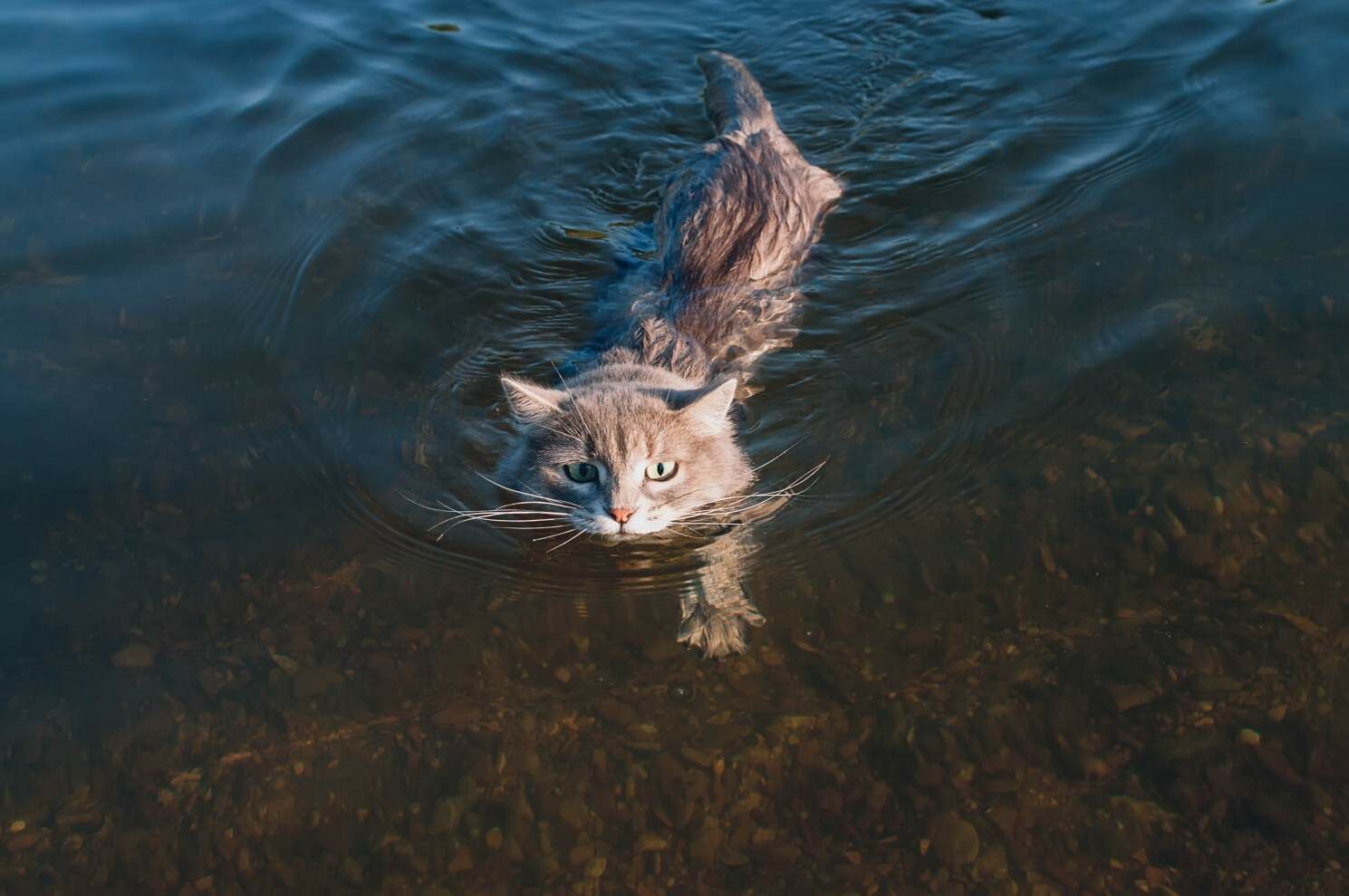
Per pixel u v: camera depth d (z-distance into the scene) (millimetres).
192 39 1118
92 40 1112
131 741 628
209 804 609
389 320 855
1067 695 634
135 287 856
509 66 1093
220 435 767
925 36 1103
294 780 619
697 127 1032
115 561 698
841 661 658
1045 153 953
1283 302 787
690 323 836
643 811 608
